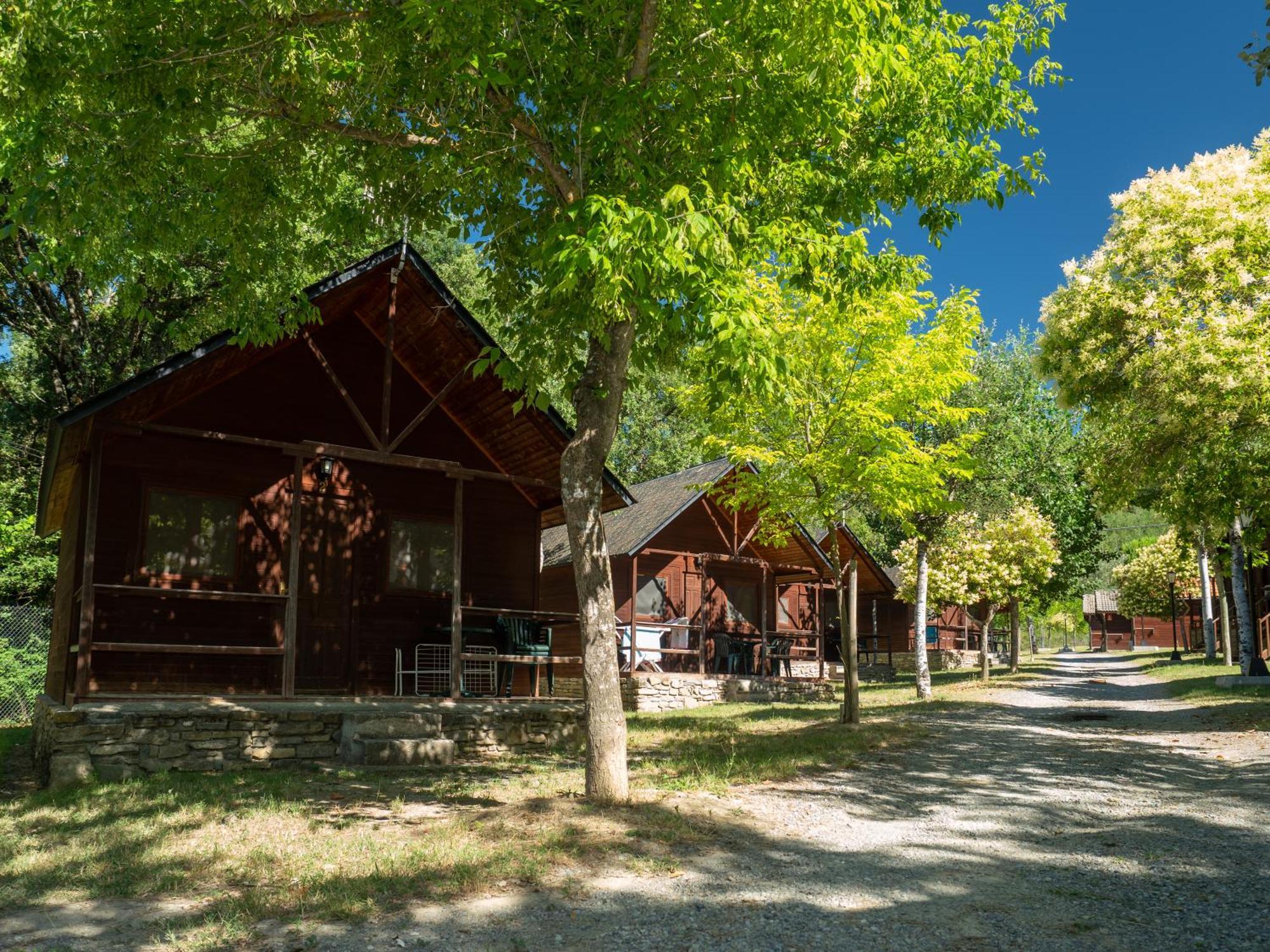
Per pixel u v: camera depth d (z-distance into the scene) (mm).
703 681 25844
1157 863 6777
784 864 6750
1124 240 17719
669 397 46938
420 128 9961
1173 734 14875
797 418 16359
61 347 26766
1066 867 6691
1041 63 10211
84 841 7434
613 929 5352
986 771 11086
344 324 15672
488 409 15852
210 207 10070
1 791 10930
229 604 14258
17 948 5035
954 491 24375
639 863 6617
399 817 8391
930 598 32406
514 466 17172
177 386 13203
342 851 6941
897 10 9523
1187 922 5402
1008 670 43656
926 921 5473
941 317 16219
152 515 13812
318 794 9633
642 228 7023
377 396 15891
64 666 14539
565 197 9711
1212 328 15836
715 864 6703
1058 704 21875
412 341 15617
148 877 6352
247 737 11992
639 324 8562
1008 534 31688
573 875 6363
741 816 8258
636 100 8125
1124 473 18391
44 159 8844
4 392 29172
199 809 8641
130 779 10742
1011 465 27359
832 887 6191
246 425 14680
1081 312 18047
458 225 10820
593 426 9086
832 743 13250
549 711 14422
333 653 15039
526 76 8625
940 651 49719
